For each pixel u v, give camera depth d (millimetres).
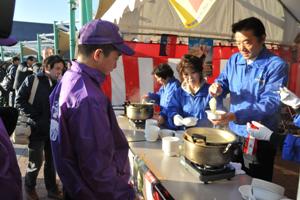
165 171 1537
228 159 1361
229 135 1528
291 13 3779
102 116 1112
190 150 1403
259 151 1896
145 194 1604
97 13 3648
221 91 2119
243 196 1228
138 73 3811
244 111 1901
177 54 3840
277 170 3781
